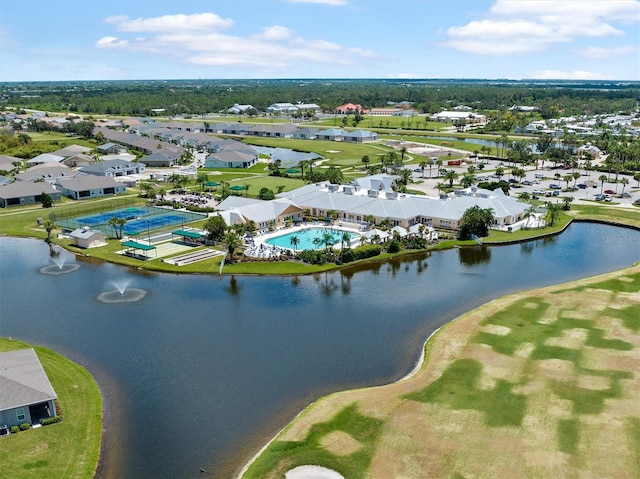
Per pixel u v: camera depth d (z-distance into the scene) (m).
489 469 57.09
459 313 101.06
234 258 130.88
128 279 121.12
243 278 120.75
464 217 150.38
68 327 96.56
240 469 60.09
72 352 87.25
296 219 169.00
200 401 73.25
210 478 58.84
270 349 87.56
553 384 72.50
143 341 90.81
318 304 106.12
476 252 140.50
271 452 61.06
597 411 66.25
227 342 90.12
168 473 59.66
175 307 105.12
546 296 104.56
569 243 148.00
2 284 118.69
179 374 80.19
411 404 69.31
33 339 91.81
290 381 77.88
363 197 171.75
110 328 96.00
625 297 102.88
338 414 67.75
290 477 56.88
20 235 157.00
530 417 65.56
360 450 60.81
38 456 60.47
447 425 64.62
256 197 193.62
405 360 83.44
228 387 76.56
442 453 59.81
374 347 87.88
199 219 169.75
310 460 59.25
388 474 56.88
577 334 87.19
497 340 86.31
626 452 59.00
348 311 102.56
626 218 170.62
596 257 135.25
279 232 155.38
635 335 86.38
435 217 160.38
